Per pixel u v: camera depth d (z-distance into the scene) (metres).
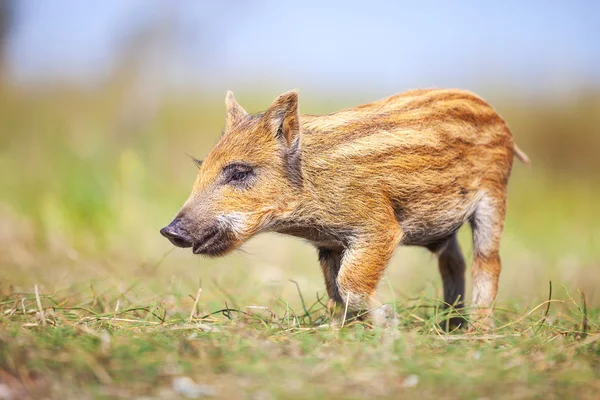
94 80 28.77
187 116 28.30
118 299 11.27
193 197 10.12
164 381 7.59
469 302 12.02
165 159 24.58
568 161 27.73
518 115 29.88
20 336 8.43
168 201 20.39
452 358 8.38
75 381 7.48
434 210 10.78
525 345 8.98
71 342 8.31
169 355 8.11
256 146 10.23
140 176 19.56
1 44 27.52
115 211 18.45
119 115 25.92
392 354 8.35
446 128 10.85
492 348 8.92
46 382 7.44
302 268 16.94
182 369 7.84
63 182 18.64
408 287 14.34
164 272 15.16
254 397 7.28
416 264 17.05
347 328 9.57
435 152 10.67
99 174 19.17
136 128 25.41
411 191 10.53
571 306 13.09
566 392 7.55
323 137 10.34
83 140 20.94
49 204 17.84
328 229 10.34
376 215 10.30
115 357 7.98
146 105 26.80
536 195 23.97
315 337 9.03
